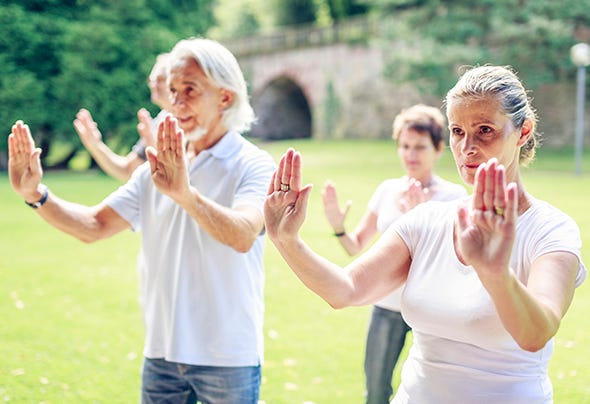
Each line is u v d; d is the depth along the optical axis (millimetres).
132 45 25297
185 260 2801
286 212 1958
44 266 9156
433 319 2016
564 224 1959
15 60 24828
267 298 7516
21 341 6023
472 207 1670
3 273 8703
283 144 35219
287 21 46062
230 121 3000
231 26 54188
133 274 8758
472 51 26797
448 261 2043
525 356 1963
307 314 6926
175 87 2965
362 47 35562
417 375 2076
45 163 27484
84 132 4480
